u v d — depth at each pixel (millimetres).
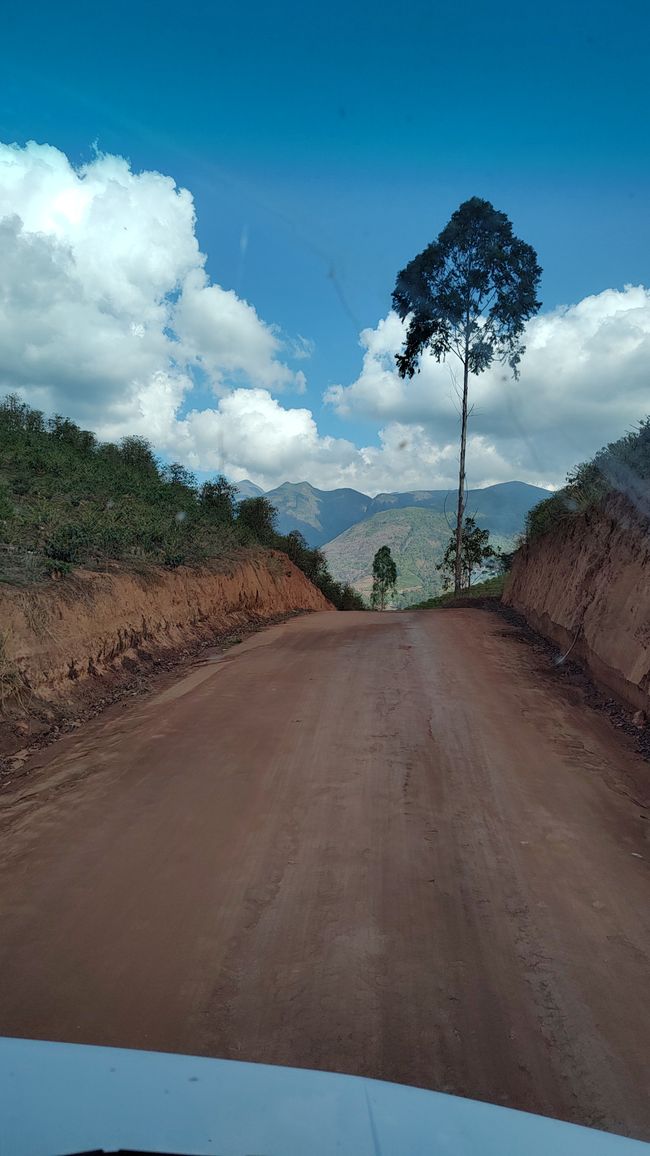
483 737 7207
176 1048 2834
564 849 4797
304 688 9352
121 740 7148
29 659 8039
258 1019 3037
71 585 9727
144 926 3801
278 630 15625
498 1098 2607
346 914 3941
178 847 4773
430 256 33188
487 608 20625
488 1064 2785
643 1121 2506
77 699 8531
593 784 6031
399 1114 1232
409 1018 3059
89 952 3541
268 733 7324
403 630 15195
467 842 4875
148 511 16062
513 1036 2955
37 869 4473
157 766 6367
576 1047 2893
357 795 5680
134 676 10102
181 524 17547
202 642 13320
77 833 5004
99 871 4438
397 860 4602
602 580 10727
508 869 4496
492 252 32594
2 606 8070
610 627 9469
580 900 4133
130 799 5613
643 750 7016
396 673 10281
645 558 9250
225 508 24844
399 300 34531
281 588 21531
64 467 16078
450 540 43406
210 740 7109
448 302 33562
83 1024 2971
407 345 35219
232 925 3816
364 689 9258
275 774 6152
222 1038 2908
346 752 6727
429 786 5887
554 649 12391
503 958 3537
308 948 3604
